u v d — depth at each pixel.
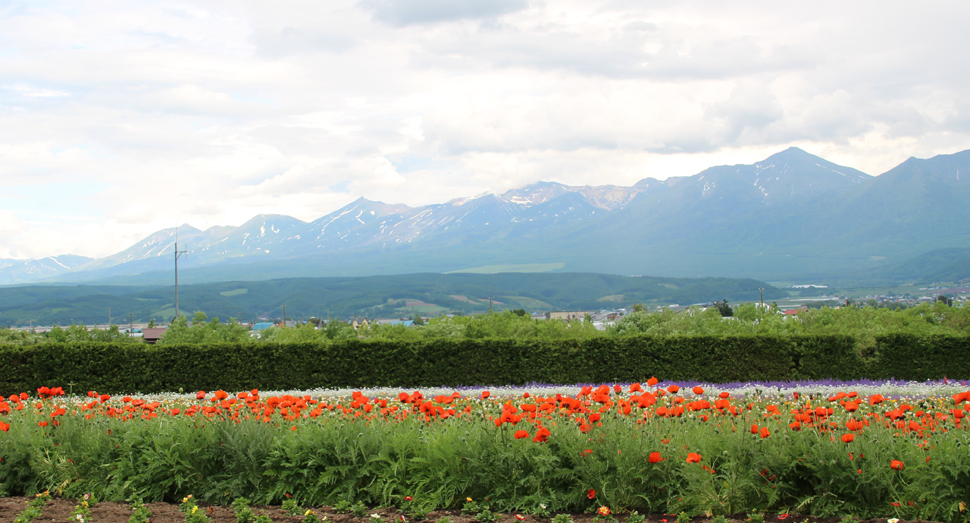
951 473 5.68
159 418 8.16
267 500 6.83
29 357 17.64
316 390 18.30
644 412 7.62
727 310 60.44
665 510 6.37
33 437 7.67
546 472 6.52
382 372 19.09
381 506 6.68
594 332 27.94
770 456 6.23
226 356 18.78
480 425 7.27
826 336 19.45
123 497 7.09
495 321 30.69
